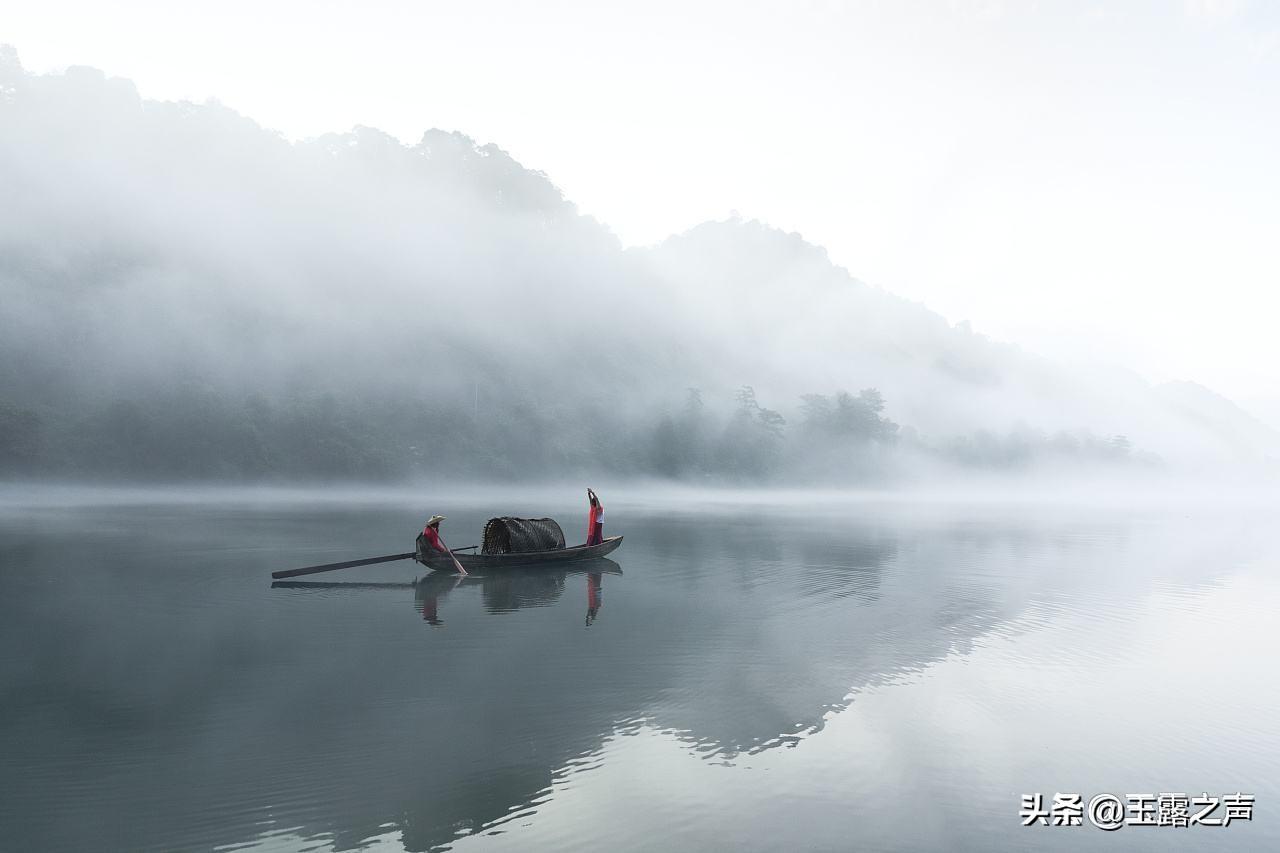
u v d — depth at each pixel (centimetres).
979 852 736
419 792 859
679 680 1304
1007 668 1396
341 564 2384
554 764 940
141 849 730
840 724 1091
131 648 1507
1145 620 1852
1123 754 993
